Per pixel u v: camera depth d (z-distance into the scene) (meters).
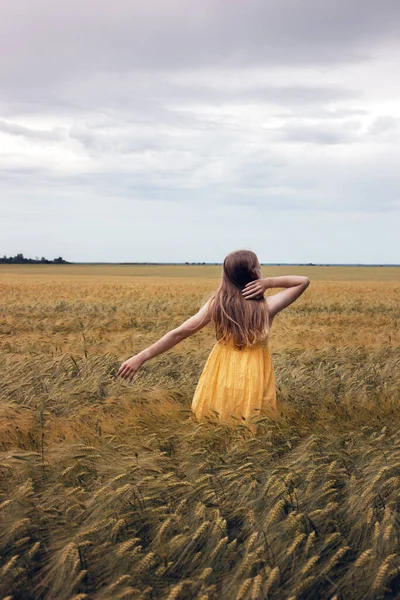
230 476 3.21
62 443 4.04
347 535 2.92
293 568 2.62
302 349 9.41
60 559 2.59
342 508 3.09
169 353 8.00
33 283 45.72
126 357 8.87
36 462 3.55
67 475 3.46
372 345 11.04
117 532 2.86
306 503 3.11
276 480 3.11
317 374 6.46
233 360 4.45
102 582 2.55
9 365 7.15
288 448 3.97
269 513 2.83
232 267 4.36
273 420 4.21
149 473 3.40
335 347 9.71
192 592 2.49
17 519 2.93
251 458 3.63
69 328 13.96
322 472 3.43
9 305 20.84
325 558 2.78
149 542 2.92
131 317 16.58
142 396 5.31
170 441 4.02
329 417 4.62
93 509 3.03
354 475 3.38
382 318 17.88
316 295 30.84
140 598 2.38
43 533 2.91
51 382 6.11
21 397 5.43
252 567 2.56
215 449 3.90
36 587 2.52
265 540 2.73
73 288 36.28
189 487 3.24
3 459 3.60
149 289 35.69
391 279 70.19
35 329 13.84
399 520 2.99
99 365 6.89
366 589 2.53
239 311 4.30
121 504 3.06
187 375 6.49
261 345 4.51
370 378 6.49
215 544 2.76
